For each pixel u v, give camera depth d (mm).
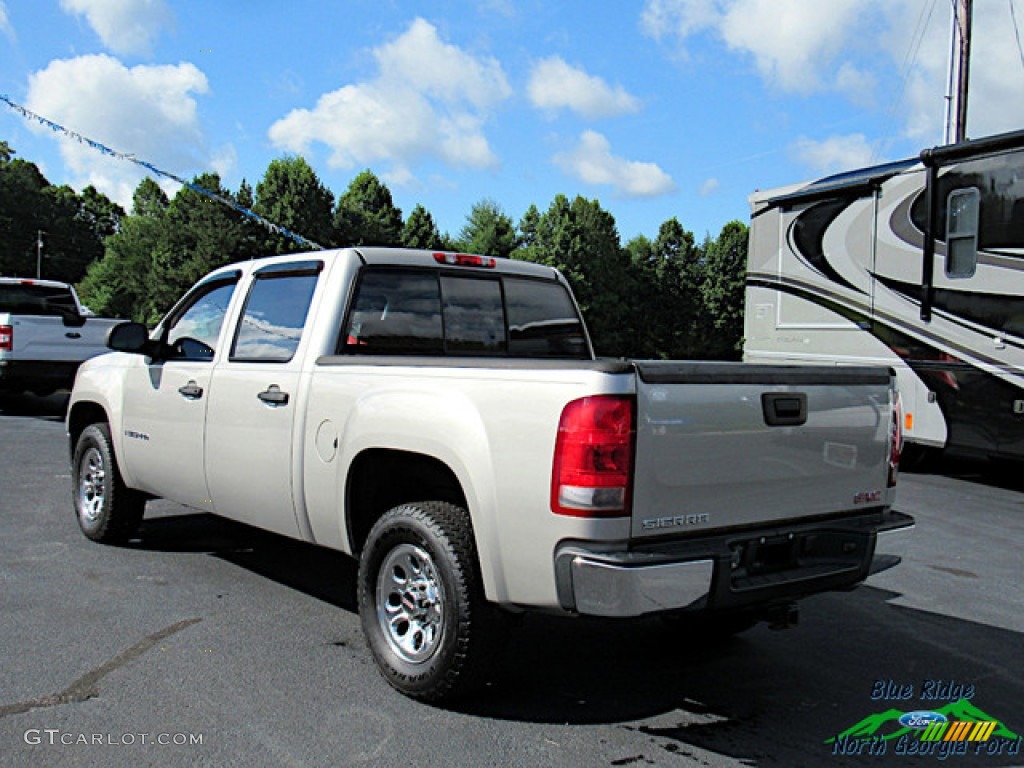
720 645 4617
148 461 5527
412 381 3822
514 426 3346
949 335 9211
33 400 16703
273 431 4523
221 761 3191
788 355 11336
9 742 3291
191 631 4492
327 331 4461
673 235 64750
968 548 6785
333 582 5387
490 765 3229
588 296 57531
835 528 3750
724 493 3432
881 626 4961
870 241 10125
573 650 4492
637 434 3164
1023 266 8445
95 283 66125
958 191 9102
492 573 3432
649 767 3264
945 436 9320
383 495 4238
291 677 3959
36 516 6922
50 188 95812
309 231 53031
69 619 4609
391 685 3844
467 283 5145
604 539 3141
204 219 51625
